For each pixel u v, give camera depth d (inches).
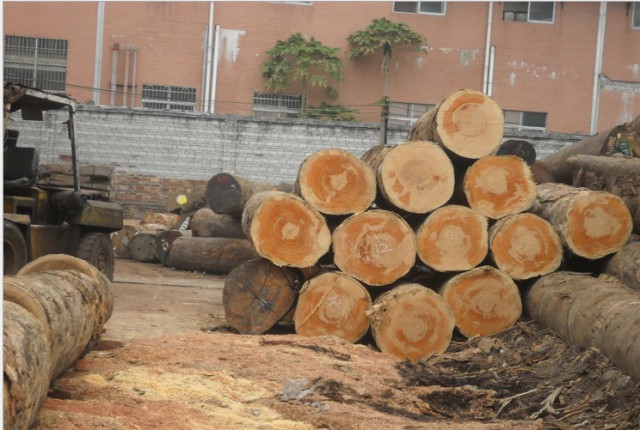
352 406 244.5
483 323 358.0
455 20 1007.0
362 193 362.6
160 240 689.6
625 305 287.3
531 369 307.1
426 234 360.5
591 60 1010.1
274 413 229.9
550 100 1011.9
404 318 341.4
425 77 1010.1
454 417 249.4
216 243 633.0
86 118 919.7
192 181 928.3
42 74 984.3
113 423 195.3
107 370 264.8
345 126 920.3
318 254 357.4
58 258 282.0
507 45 1009.5
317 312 353.4
